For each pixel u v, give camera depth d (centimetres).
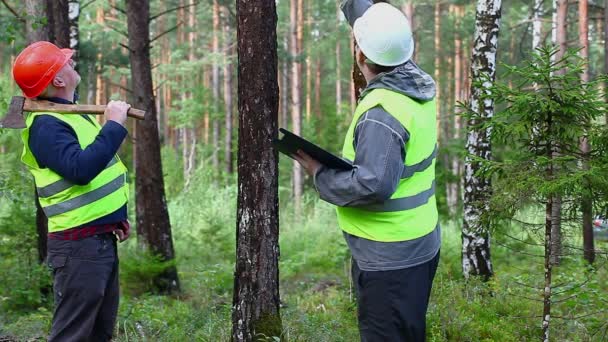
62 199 337
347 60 3084
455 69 2473
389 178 277
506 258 1038
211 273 837
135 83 993
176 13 3184
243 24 445
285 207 1994
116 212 352
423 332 303
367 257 300
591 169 388
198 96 2877
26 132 336
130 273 934
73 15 943
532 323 522
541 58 410
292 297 810
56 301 349
